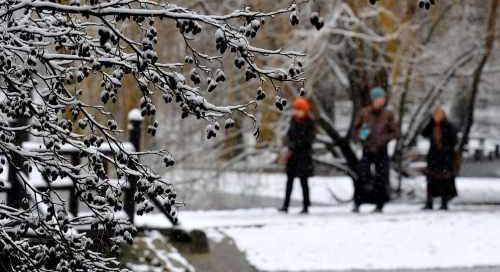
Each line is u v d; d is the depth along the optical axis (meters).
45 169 7.95
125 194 17.92
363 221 24.81
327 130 36.16
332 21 34.78
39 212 8.12
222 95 36.09
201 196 38.47
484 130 71.31
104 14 6.58
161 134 38.72
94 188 7.88
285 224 23.95
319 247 20.45
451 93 42.72
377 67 36.50
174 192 7.79
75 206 15.43
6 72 7.63
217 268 17.94
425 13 37.25
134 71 7.18
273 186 43.88
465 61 37.84
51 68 7.62
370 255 19.61
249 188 38.88
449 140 28.69
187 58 7.23
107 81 7.57
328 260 18.95
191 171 38.59
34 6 6.86
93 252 8.38
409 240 21.50
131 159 7.91
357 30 36.97
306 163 27.45
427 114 37.66
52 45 8.71
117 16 6.78
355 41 36.78
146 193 7.74
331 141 36.62
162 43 34.47
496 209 29.34
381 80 36.50
